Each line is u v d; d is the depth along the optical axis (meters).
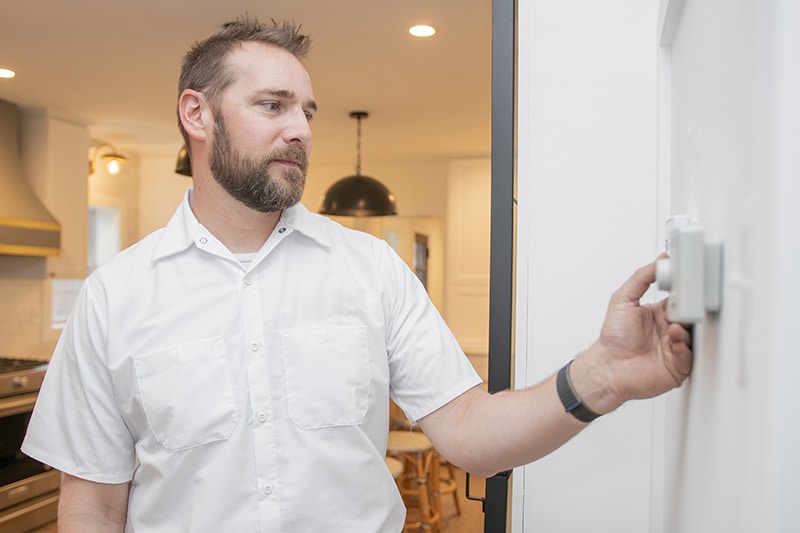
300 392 1.14
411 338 1.20
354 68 3.44
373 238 1.30
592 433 1.24
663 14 0.99
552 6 1.27
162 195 5.97
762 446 0.38
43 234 4.11
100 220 5.74
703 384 0.63
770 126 0.36
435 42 3.07
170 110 4.32
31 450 1.20
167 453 1.11
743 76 0.45
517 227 1.29
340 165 6.20
